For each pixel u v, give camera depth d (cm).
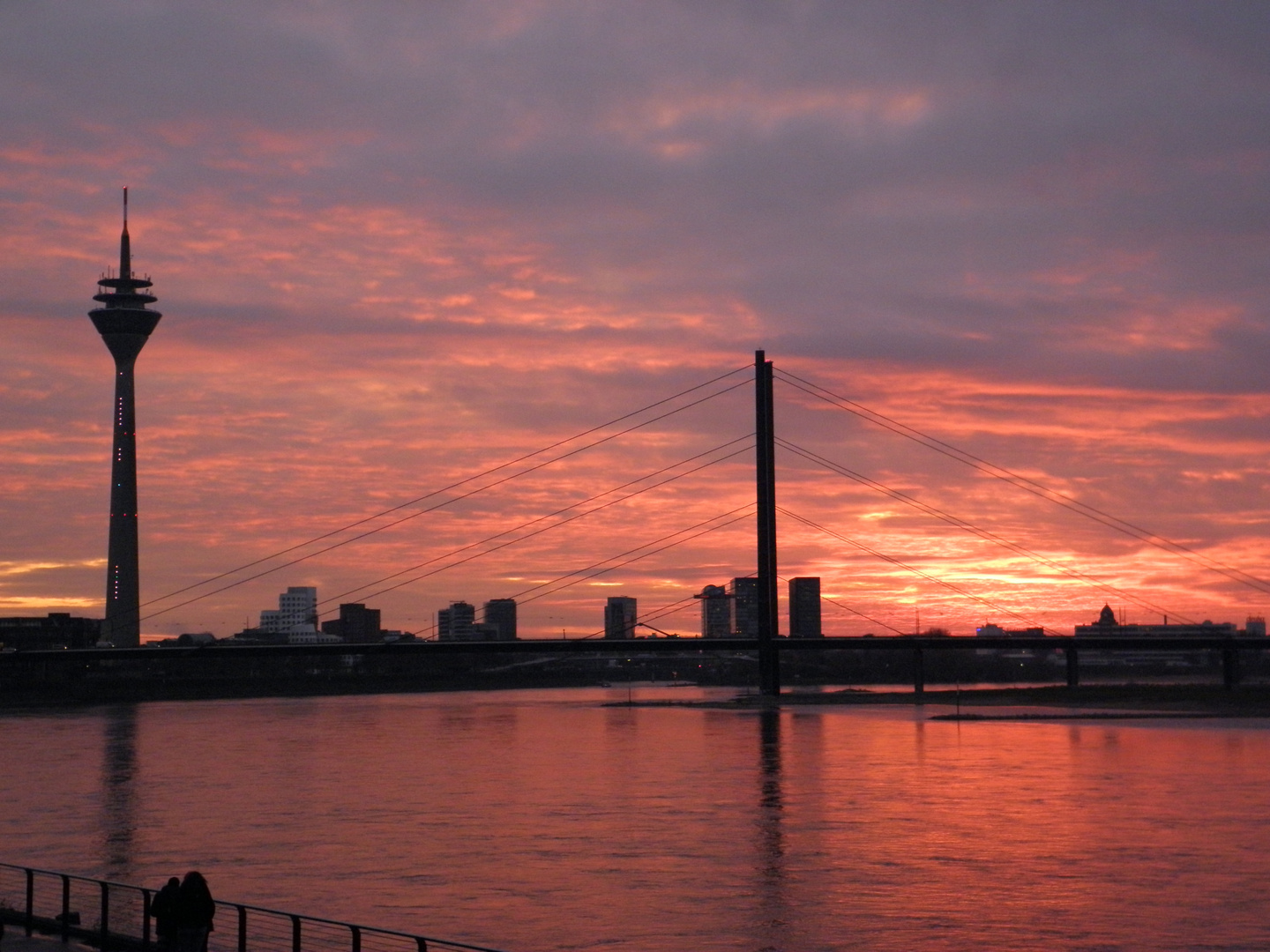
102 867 6384
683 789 9556
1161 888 5800
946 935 4988
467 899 5600
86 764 12125
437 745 14438
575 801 8844
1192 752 12662
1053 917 5266
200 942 3189
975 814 8062
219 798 9219
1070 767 11088
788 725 18088
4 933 3925
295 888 5866
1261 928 5078
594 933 5000
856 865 6350
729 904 5512
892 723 18388
